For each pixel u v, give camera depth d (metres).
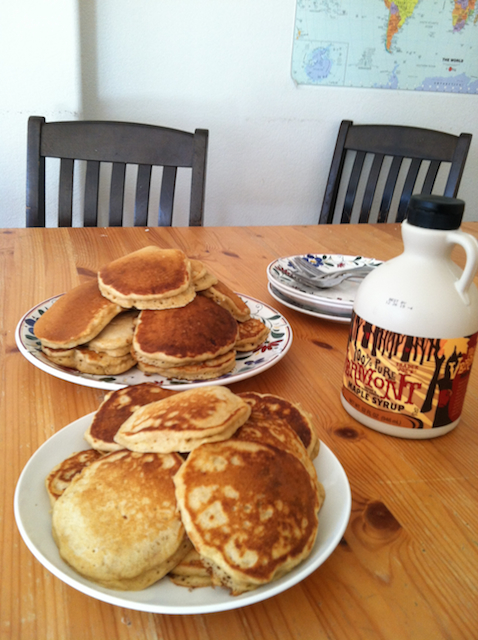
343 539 0.45
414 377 0.54
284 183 2.27
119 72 1.89
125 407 0.51
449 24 2.13
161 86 1.96
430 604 0.39
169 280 0.70
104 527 0.36
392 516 0.48
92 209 1.45
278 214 2.32
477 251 0.49
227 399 0.44
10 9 1.64
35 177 1.38
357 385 0.59
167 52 1.91
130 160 1.43
